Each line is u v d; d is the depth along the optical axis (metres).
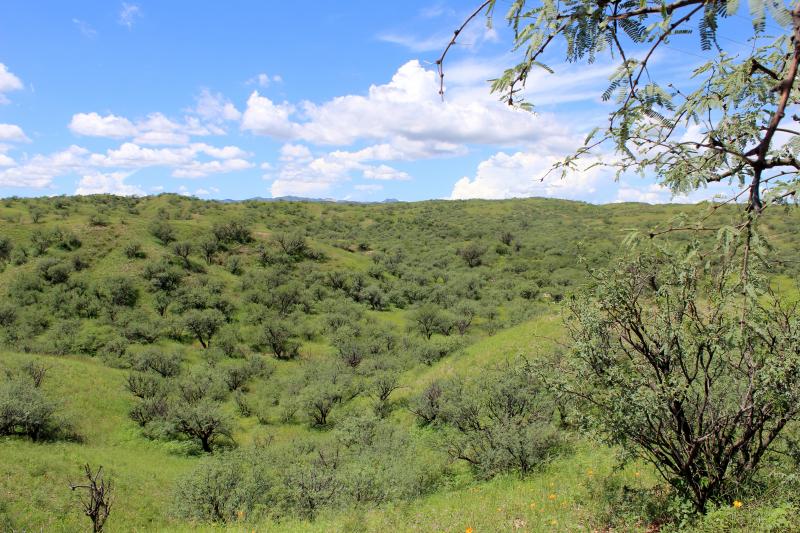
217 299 61.09
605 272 4.82
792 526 3.86
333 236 121.00
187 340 53.72
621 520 5.74
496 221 153.88
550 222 148.38
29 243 68.81
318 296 71.69
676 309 4.30
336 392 32.69
